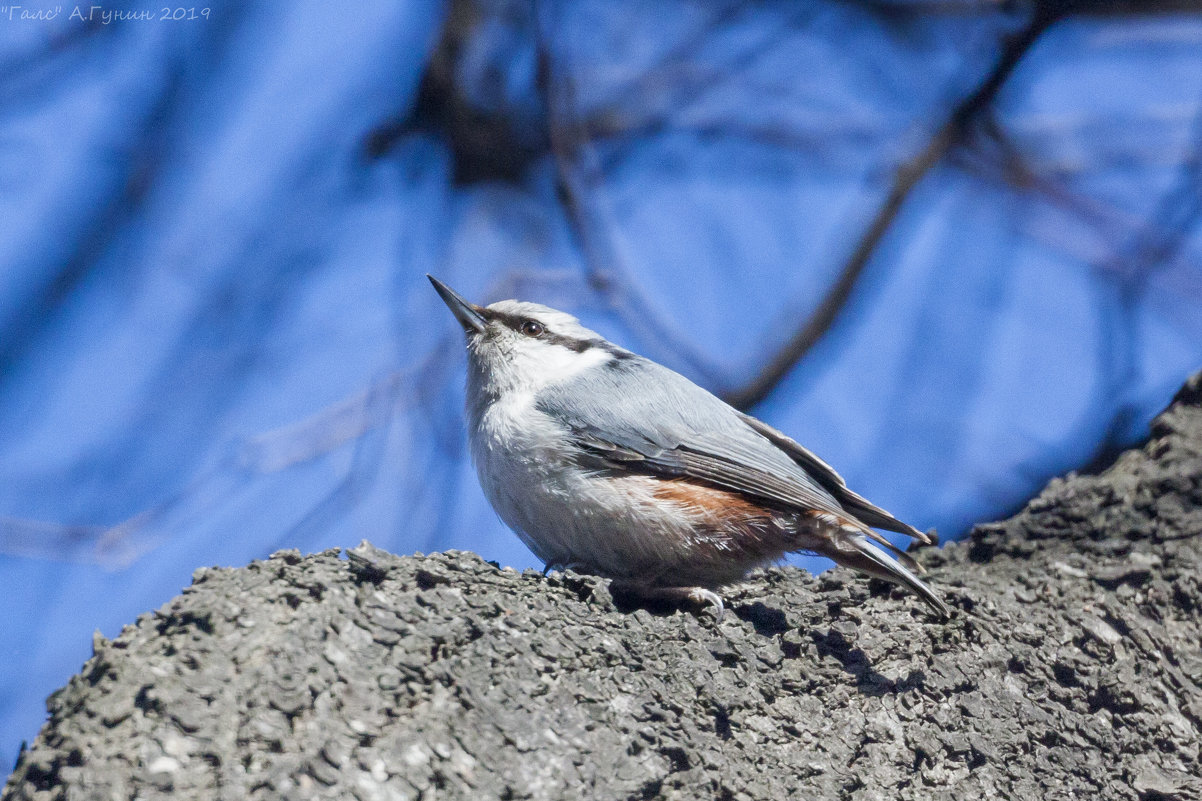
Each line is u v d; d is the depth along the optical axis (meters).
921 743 6.26
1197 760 6.84
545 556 8.41
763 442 8.32
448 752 5.11
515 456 8.10
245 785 4.71
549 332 9.07
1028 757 6.48
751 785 5.63
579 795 5.18
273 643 5.27
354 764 4.92
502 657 5.67
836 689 6.46
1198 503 8.32
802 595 7.48
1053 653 7.23
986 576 8.21
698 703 5.97
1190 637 7.63
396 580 5.90
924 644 6.98
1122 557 8.13
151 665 5.09
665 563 8.02
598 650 5.99
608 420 8.09
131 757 4.70
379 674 5.33
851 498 8.63
